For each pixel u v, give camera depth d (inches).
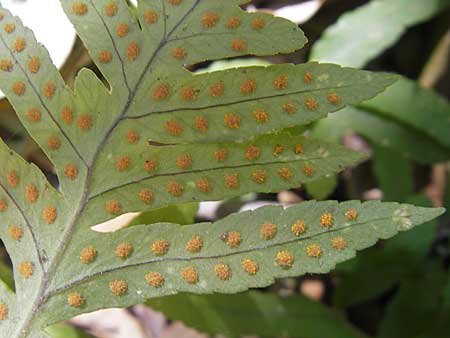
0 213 5.0
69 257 4.9
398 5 8.3
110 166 4.9
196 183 4.8
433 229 8.3
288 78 4.7
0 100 7.2
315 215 4.6
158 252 4.7
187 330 8.0
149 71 4.9
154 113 4.9
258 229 4.6
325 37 8.3
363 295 8.2
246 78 4.8
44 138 4.9
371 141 8.6
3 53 4.9
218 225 4.7
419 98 8.2
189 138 4.8
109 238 4.8
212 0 4.9
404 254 8.2
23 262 4.9
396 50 9.8
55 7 7.0
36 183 5.0
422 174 9.5
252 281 4.6
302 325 7.6
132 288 4.7
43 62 4.9
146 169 4.9
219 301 7.2
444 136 8.2
